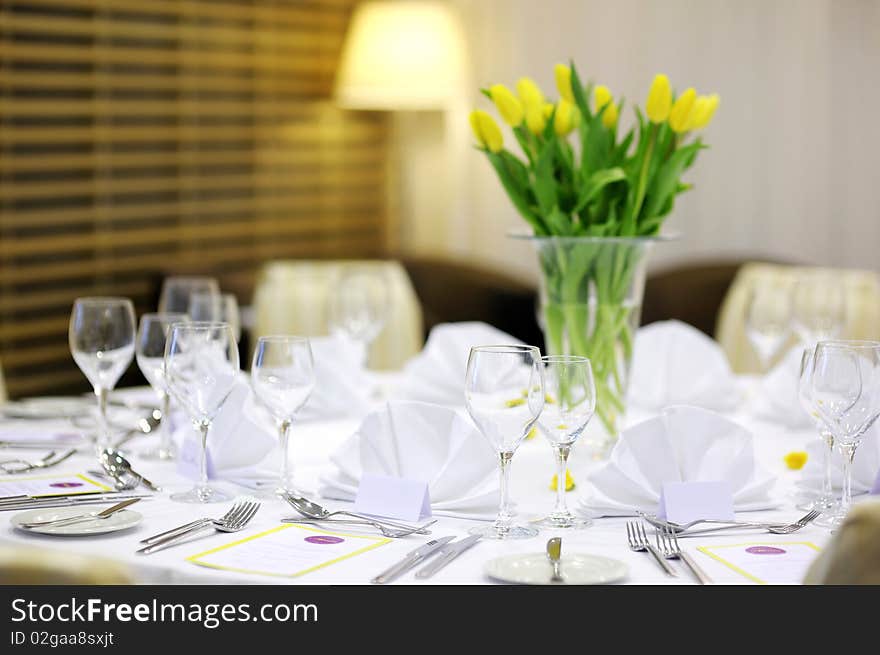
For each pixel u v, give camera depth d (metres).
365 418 1.42
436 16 4.27
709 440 1.42
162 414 1.68
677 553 1.19
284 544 1.22
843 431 1.32
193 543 1.22
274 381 1.38
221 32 4.05
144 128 3.84
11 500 1.36
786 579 1.12
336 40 4.51
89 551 1.18
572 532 1.29
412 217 4.87
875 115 4.12
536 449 1.73
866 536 0.87
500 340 1.98
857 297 2.82
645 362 2.02
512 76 4.64
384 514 1.34
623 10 4.43
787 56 4.21
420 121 4.82
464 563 1.16
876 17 4.08
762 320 2.03
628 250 1.63
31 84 3.46
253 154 4.25
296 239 4.48
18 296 3.53
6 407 1.98
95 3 3.60
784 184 4.26
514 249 4.71
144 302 3.86
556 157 1.70
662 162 1.68
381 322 2.09
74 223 3.66
